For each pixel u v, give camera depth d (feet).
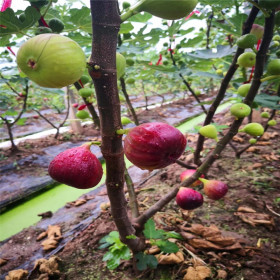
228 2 1.34
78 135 4.92
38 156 3.85
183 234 1.65
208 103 2.00
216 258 1.46
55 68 0.55
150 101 9.05
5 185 2.92
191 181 1.33
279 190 2.13
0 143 4.72
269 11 0.91
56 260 1.59
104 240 1.62
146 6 0.62
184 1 0.61
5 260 1.70
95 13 0.58
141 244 1.34
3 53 2.46
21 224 2.26
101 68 0.62
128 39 1.65
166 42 2.53
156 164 0.70
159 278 1.39
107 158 0.79
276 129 3.59
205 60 1.91
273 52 1.89
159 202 1.31
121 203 0.98
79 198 2.53
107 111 0.70
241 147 3.11
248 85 1.30
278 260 1.41
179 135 0.70
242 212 1.87
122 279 1.40
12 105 4.82
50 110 8.16
